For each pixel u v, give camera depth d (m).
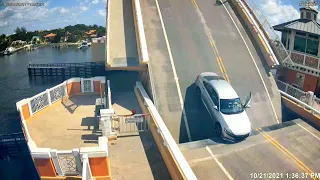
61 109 17.45
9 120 29.53
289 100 19.62
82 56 82.25
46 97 17.25
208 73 18.88
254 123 17.56
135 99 20.06
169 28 22.98
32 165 16.55
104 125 13.89
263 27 23.16
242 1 25.66
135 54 20.69
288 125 17.48
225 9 25.86
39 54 88.62
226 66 20.58
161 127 13.31
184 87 18.84
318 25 24.78
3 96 39.22
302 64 24.75
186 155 14.30
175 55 20.72
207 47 21.80
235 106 16.16
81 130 14.81
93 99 19.12
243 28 24.00
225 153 14.50
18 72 56.06
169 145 11.96
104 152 10.42
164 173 11.77
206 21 24.28
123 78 26.98
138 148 13.52
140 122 15.14
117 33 22.28
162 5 25.45
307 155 14.43
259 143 15.45
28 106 15.80
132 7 24.91
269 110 18.52
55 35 133.38
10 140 16.97
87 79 19.55
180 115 17.31
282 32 27.30
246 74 20.36
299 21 26.31
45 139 13.84
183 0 26.52
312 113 17.66
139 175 11.59
